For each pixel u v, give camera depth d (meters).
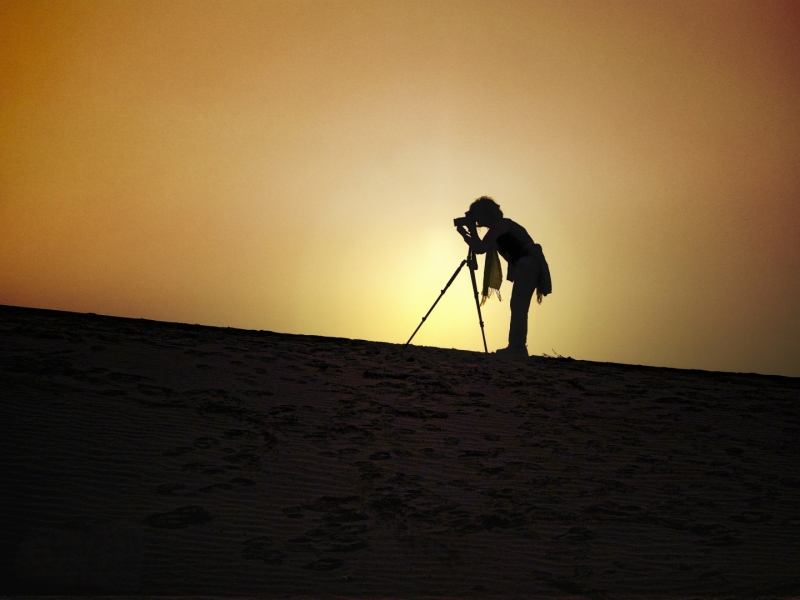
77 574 6.01
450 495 8.22
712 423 11.99
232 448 8.93
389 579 6.36
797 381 16.59
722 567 6.80
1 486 7.32
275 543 6.84
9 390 9.95
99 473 7.83
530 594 6.17
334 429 9.99
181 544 6.66
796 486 9.20
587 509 8.07
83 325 14.95
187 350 13.52
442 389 12.67
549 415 11.72
